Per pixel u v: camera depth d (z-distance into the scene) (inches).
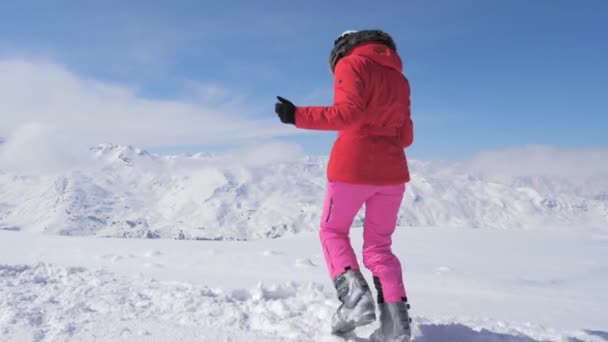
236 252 242.5
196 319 86.3
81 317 86.4
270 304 101.9
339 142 75.2
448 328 87.4
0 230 331.0
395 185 74.9
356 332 85.4
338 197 75.4
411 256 267.6
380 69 73.6
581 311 137.3
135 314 89.1
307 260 210.1
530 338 87.5
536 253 298.7
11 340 72.9
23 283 121.9
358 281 73.1
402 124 78.9
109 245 261.6
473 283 184.4
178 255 227.1
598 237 394.9
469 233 385.1
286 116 68.1
